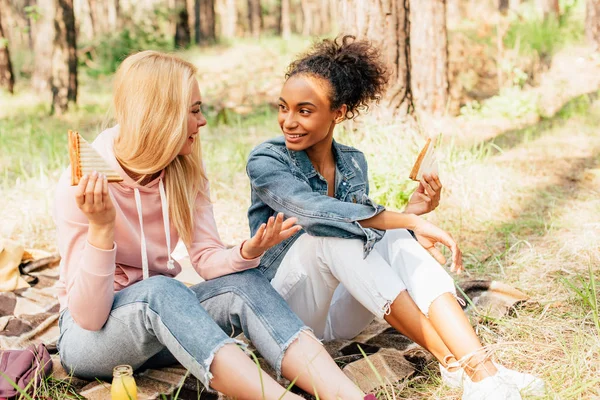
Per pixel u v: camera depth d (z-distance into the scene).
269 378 2.23
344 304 2.87
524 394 2.38
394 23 5.75
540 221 4.43
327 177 2.84
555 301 3.27
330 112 2.61
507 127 7.12
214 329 2.22
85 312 2.26
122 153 2.34
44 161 5.84
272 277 2.83
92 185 2.09
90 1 19.34
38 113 8.94
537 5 12.23
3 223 4.54
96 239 2.20
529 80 9.03
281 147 2.74
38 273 3.76
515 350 2.78
